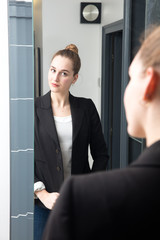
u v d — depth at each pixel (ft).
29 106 4.58
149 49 1.40
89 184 1.37
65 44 8.11
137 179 1.34
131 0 5.75
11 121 4.51
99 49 8.42
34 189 4.75
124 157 6.38
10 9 4.35
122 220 1.31
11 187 4.58
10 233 4.66
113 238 1.31
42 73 7.84
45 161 4.88
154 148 1.38
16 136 4.56
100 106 8.78
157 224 1.30
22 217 4.71
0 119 4.43
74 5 7.98
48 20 7.86
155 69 1.36
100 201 1.33
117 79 8.77
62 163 4.88
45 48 7.85
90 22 8.20
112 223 1.31
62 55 4.91
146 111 1.43
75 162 5.00
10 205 4.61
